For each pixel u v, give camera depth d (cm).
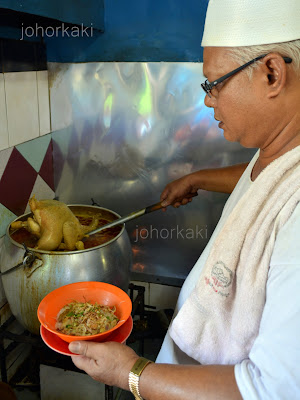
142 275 167
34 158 143
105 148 154
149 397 58
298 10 51
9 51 121
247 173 79
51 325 84
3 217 127
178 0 131
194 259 163
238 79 56
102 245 109
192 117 143
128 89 144
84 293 95
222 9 55
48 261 103
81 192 163
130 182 157
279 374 46
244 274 59
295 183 54
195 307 70
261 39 52
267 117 57
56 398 121
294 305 46
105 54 143
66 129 155
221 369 54
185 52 136
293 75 54
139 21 136
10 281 108
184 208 156
